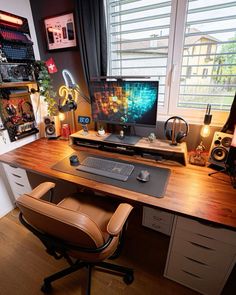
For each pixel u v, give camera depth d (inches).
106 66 62.9
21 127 71.5
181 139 55.2
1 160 60.0
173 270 48.3
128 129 63.9
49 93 74.7
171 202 38.4
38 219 32.0
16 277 52.1
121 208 38.9
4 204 73.7
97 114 64.2
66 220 28.4
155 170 50.4
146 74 63.9
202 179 46.1
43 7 66.7
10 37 59.8
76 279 51.3
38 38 73.0
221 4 47.9
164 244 61.0
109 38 64.6
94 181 46.5
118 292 48.0
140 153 58.1
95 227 31.1
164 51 58.4
